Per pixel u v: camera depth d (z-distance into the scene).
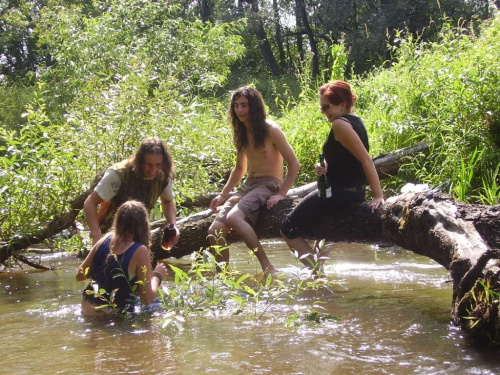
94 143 7.35
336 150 5.32
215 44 15.44
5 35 33.03
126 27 14.81
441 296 5.09
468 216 4.39
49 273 7.02
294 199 5.94
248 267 6.75
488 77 7.98
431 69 9.34
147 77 7.78
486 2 25.61
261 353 3.75
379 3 28.22
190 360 3.66
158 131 7.50
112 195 5.44
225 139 9.05
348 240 5.42
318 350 3.78
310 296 5.25
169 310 4.68
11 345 4.11
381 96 10.02
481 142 7.70
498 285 3.70
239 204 5.91
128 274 4.77
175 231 5.43
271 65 36.75
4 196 7.12
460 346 3.79
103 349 3.94
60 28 15.02
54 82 16.20
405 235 4.80
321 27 33.78
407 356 3.63
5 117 17.62
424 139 8.48
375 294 5.24
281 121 10.62
